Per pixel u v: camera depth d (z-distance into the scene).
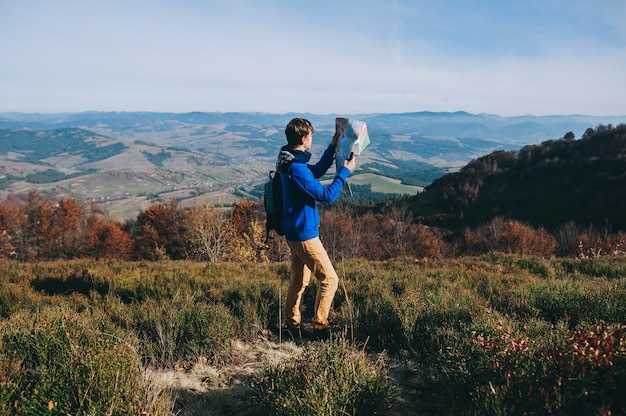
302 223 3.49
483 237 40.81
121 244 46.22
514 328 3.34
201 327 3.95
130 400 2.43
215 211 29.20
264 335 4.24
